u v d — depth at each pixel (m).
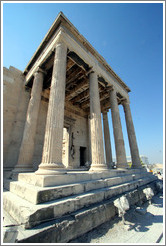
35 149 14.12
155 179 15.97
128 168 13.01
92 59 13.14
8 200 5.34
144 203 9.36
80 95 20.23
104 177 8.73
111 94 15.94
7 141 12.41
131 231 5.19
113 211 6.10
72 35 11.27
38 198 4.42
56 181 5.77
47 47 11.67
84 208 5.14
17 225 3.89
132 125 18.61
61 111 7.94
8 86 13.80
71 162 18.50
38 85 12.25
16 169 9.34
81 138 21.56
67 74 15.87
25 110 14.29
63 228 3.93
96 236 4.49
